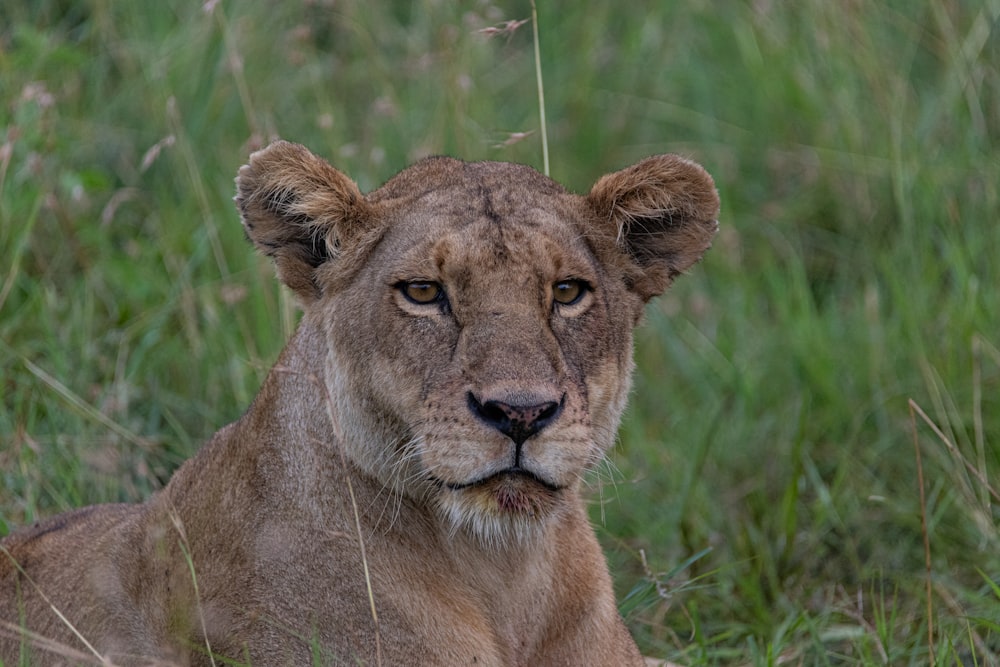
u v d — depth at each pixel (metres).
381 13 14.65
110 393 10.37
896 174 12.89
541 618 7.48
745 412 11.59
